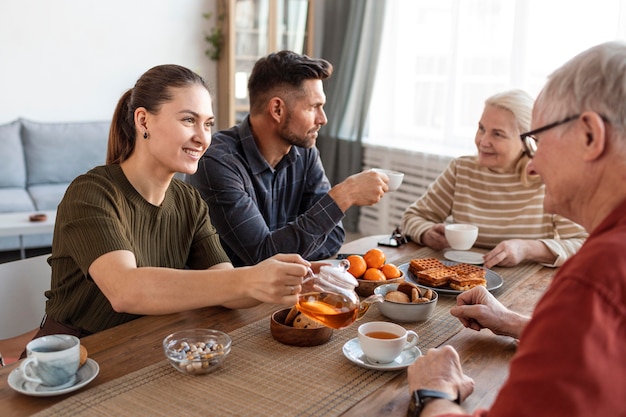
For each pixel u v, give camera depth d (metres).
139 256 1.53
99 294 1.50
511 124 2.08
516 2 3.67
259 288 1.25
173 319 1.44
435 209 2.32
